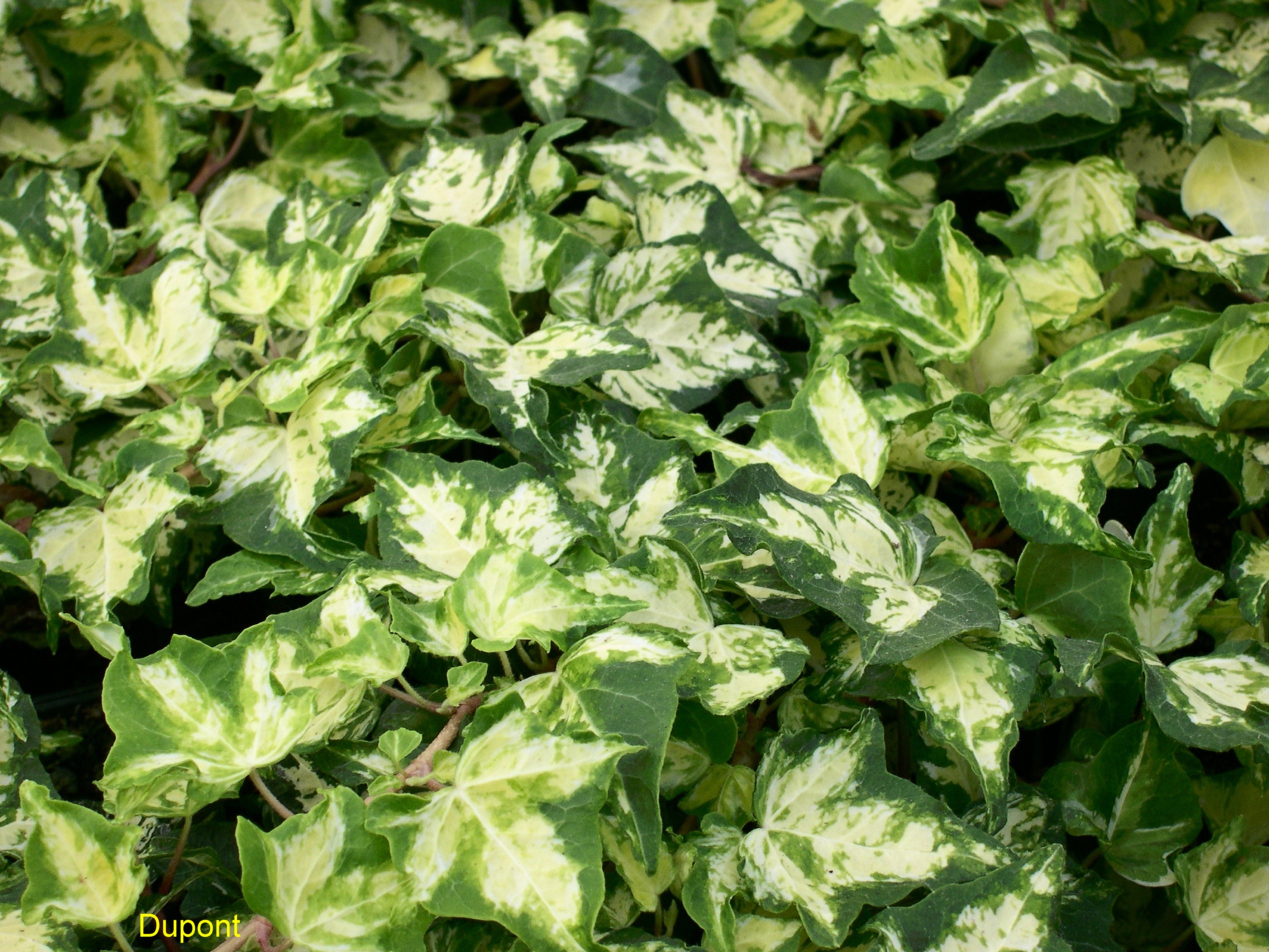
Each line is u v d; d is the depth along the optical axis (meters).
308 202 0.51
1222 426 0.48
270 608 0.52
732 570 0.44
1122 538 0.46
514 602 0.40
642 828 0.38
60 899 0.37
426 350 0.49
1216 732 0.40
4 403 0.50
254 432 0.45
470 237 0.48
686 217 0.53
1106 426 0.45
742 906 0.42
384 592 0.44
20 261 0.50
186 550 0.50
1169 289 0.54
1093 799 0.44
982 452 0.45
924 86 0.56
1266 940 0.42
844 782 0.41
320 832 0.38
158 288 0.48
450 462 0.45
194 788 0.38
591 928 0.36
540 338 0.48
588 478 0.46
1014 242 0.55
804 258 0.55
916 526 0.44
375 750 0.41
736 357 0.50
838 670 0.43
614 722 0.39
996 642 0.42
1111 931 0.46
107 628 0.42
